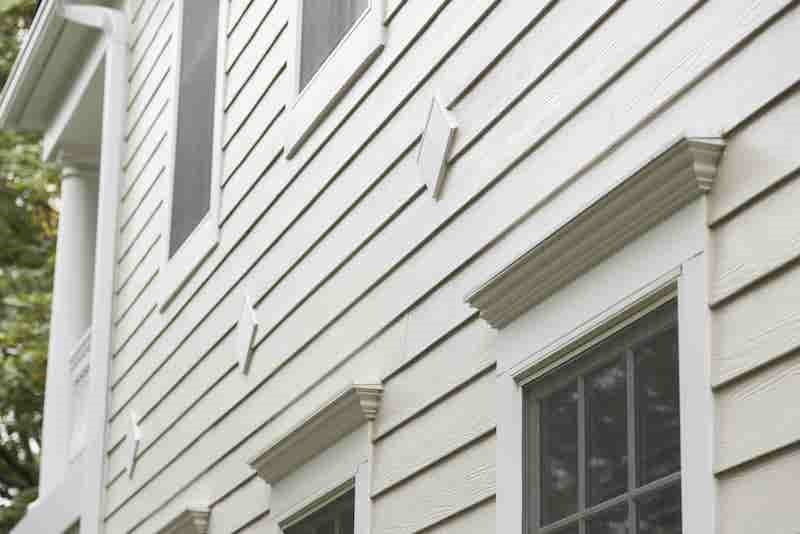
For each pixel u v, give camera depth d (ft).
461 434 18.76
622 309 15.37
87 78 40.78
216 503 27.76
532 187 17.90
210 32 31.94
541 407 16.99
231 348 28.07
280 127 26.91
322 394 23.32
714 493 13.44
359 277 22.62
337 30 24.79
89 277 43.96
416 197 21.07
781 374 13.07
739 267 13.82
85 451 36.40
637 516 14.70
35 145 69.46
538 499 16.67
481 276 18.83
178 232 32.63
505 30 19.15
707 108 14.75
